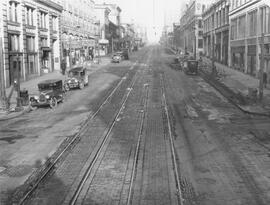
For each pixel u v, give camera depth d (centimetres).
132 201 1249
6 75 4331
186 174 1511
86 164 1653
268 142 2006
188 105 3231
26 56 5000
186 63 6100
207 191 1331
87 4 9788
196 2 10994
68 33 7581
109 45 13338
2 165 1683
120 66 7588
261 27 4775
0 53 3025
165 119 2641
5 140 2141
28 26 5131
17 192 1352
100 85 4694
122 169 1576
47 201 1264
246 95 3475
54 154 1825
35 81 4888
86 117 2752
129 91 4153
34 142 2077
